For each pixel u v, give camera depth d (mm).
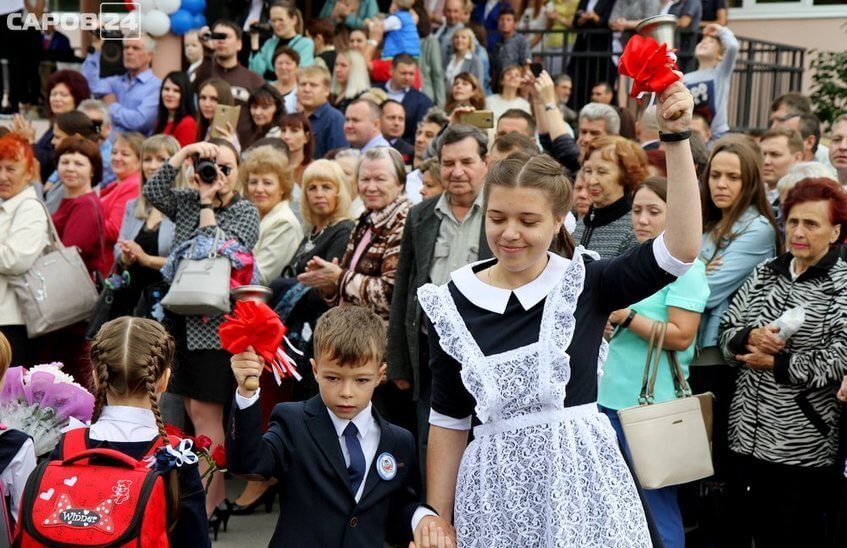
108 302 6344
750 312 4895
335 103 10344
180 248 5688
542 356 2920
